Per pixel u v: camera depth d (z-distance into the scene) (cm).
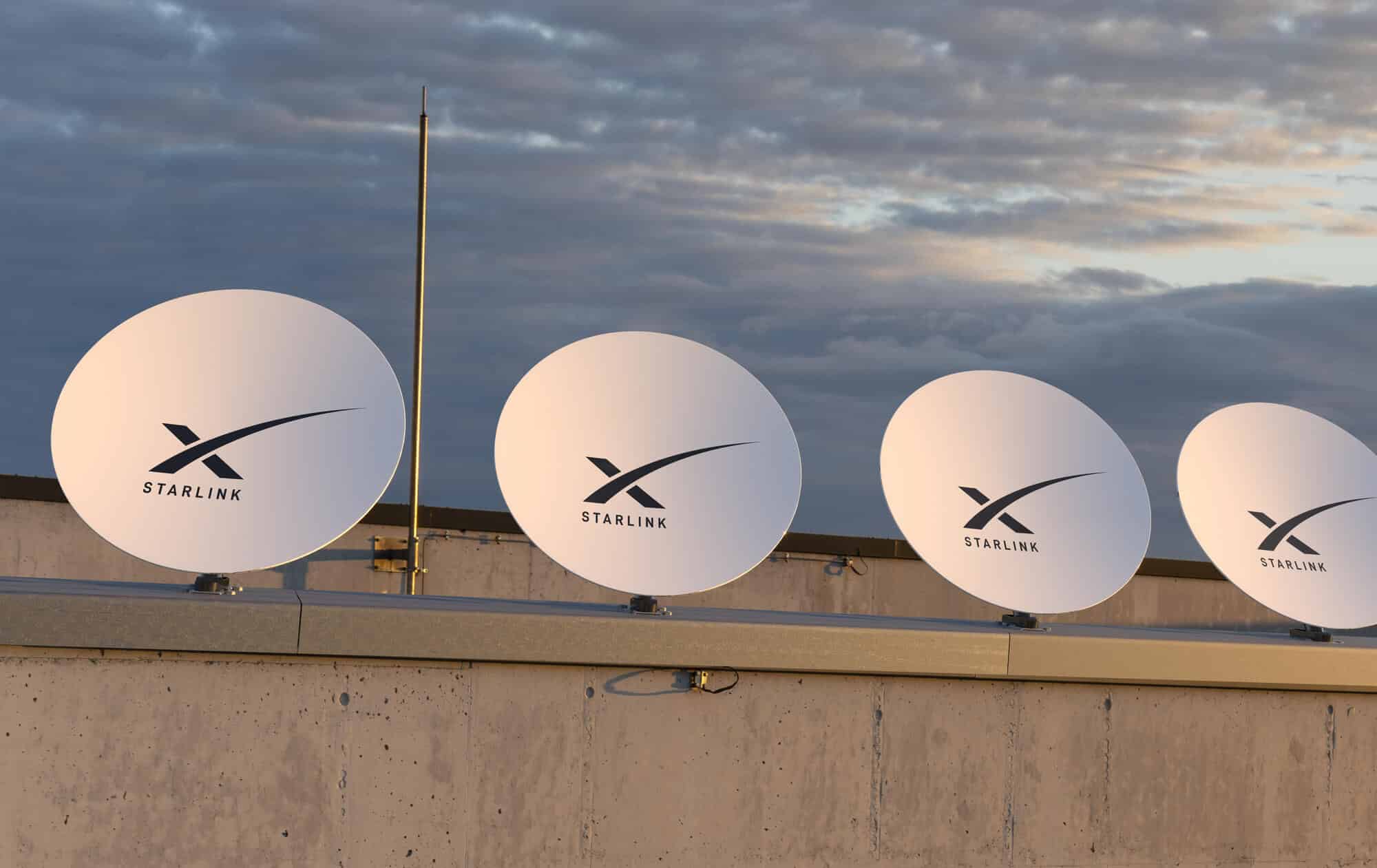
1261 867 650
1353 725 671
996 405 696
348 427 606
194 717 523
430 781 546
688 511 622
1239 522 716
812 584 1089
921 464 663
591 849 562
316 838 533
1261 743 655
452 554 1007
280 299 625
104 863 512
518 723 556
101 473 562
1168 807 638
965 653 606
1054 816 621
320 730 536
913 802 601
